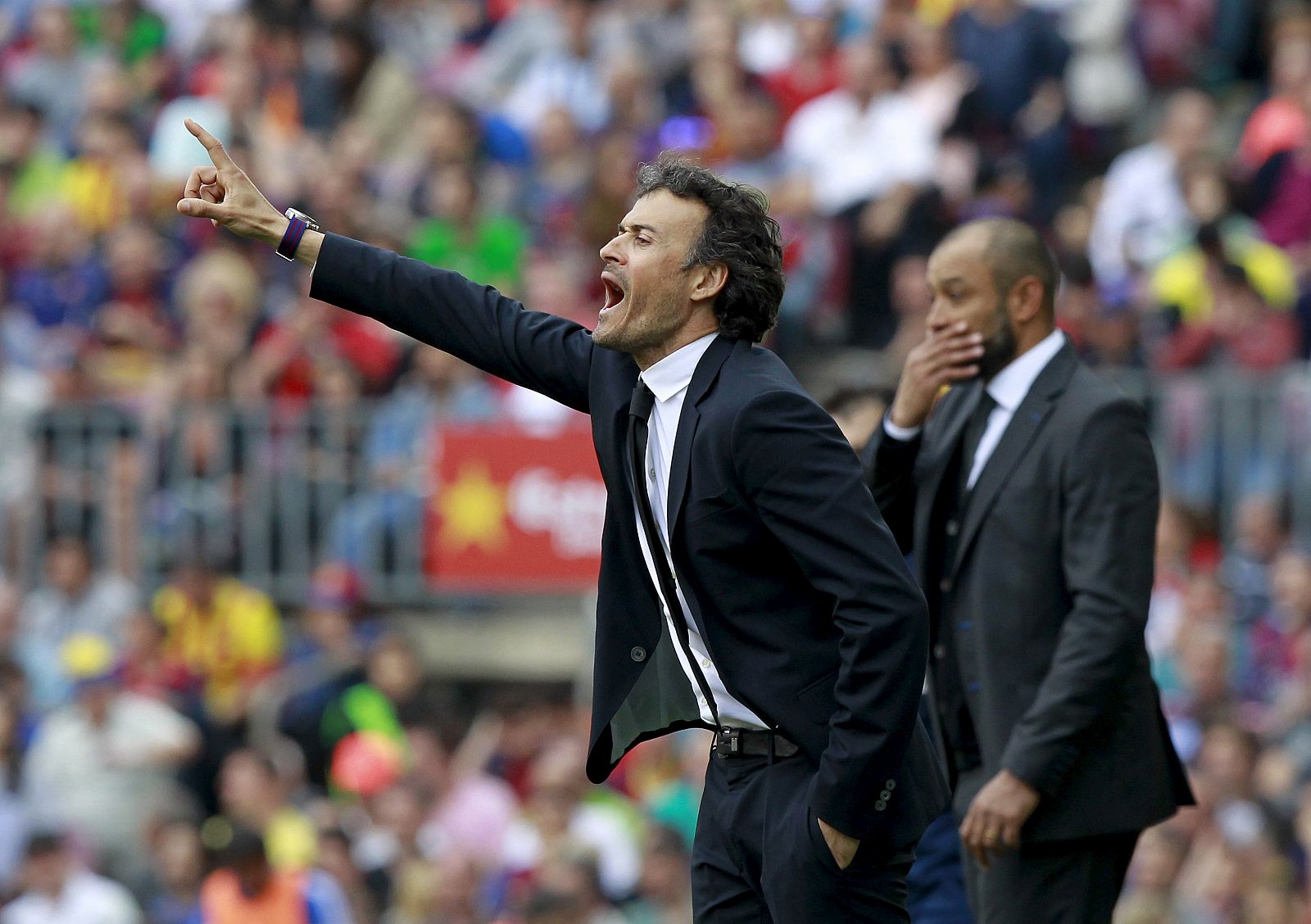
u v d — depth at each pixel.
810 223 43.59
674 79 47.97
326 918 30.08
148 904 33.50
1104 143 47.88
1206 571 33.94
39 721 36.31
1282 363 37.66
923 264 41.62
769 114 46.53
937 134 44.56
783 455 13.12
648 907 30.53
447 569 37.00
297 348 39.09
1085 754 16.41
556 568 36.41
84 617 37.94
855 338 42.69
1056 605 16.62
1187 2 49.50
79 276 45.47
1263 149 44.41
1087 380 16.86
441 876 30.95
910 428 17.31
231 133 46.97
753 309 13.71
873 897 13.65
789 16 50.69
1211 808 29.62
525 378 14.41
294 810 34.06
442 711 36.56
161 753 35.25
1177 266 39.47
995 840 16.14
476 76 51.38
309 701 36.06
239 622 37.44
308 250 14.39
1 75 54.19
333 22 51.91
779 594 13.54
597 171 44.34
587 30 50.47
